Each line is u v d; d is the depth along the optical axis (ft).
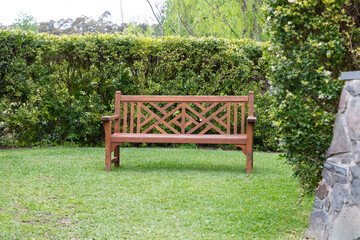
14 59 27.17
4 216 10.74
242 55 28.66
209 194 14.21
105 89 28.94
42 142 28.94
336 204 8.91
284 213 12.23
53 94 28.40
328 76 10.76
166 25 54.39
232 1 43.98
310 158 11.49
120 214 11.70
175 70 29.60
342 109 9.19
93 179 16.34
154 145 30.50
